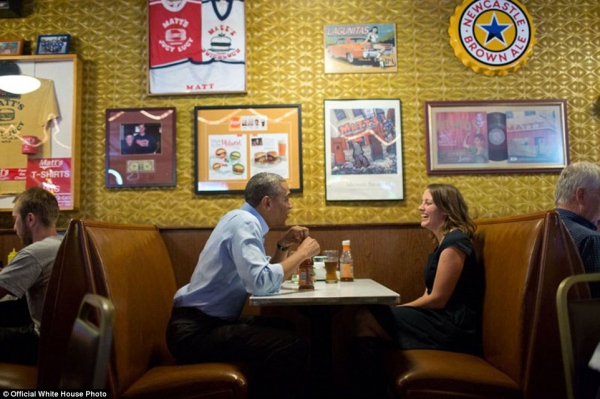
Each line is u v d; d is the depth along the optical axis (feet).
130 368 5.79
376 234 9.32
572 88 9.97
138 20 10.04
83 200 9.73
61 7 10.05
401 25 10.00
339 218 9.64
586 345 3.88
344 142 9.75
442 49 9.97
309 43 9.99
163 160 9.74
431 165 9.71
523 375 5.43
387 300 5.56
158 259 7.82
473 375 5.55
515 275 5.86
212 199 9.69
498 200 9.73
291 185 9.66
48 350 5.47
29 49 10.01
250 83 9.95
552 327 5.42
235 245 6.26
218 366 5.81
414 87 9.93
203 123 9.77
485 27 9.96
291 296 5.70
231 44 9.96
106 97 9.96
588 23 10.02
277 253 7.72
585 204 6.73
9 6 9.77
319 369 6.18
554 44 10.00
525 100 9.87
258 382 6.56
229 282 6.48
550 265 5.52
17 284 6.51
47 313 5.60
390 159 9.73
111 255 5.98
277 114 9.80
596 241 6.08
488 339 6.37
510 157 9.77
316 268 8.05
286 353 5.95
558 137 9.82
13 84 9.75
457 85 9.95
